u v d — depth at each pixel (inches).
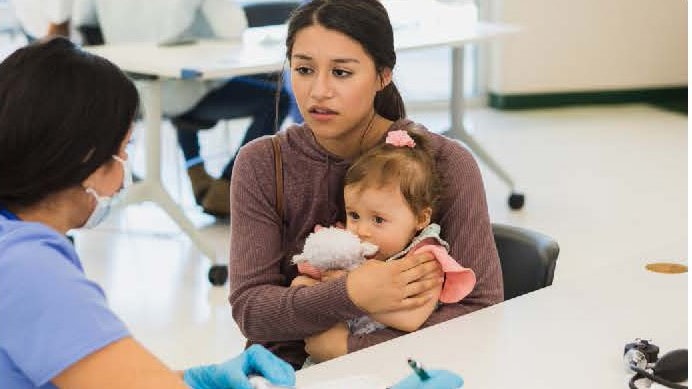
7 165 45.5
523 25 268.1
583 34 272.7
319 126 70.6
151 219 179.5
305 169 73.1
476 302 71.2
